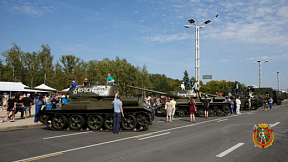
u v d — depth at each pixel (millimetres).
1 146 8367
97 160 6293
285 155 6527
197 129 12156
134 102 12406
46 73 53094
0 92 31000
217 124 14289
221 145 7945
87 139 9734
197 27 22828
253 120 16094
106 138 9914
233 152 6918
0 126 13398
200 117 20047
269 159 6129
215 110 21406
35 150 7680
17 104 17156
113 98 13656
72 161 6262
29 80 52406
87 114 12789
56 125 12992
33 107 29922
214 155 6598
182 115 21188
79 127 12695
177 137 9750
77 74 61281
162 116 21484
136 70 50969
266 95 37062
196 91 21922
